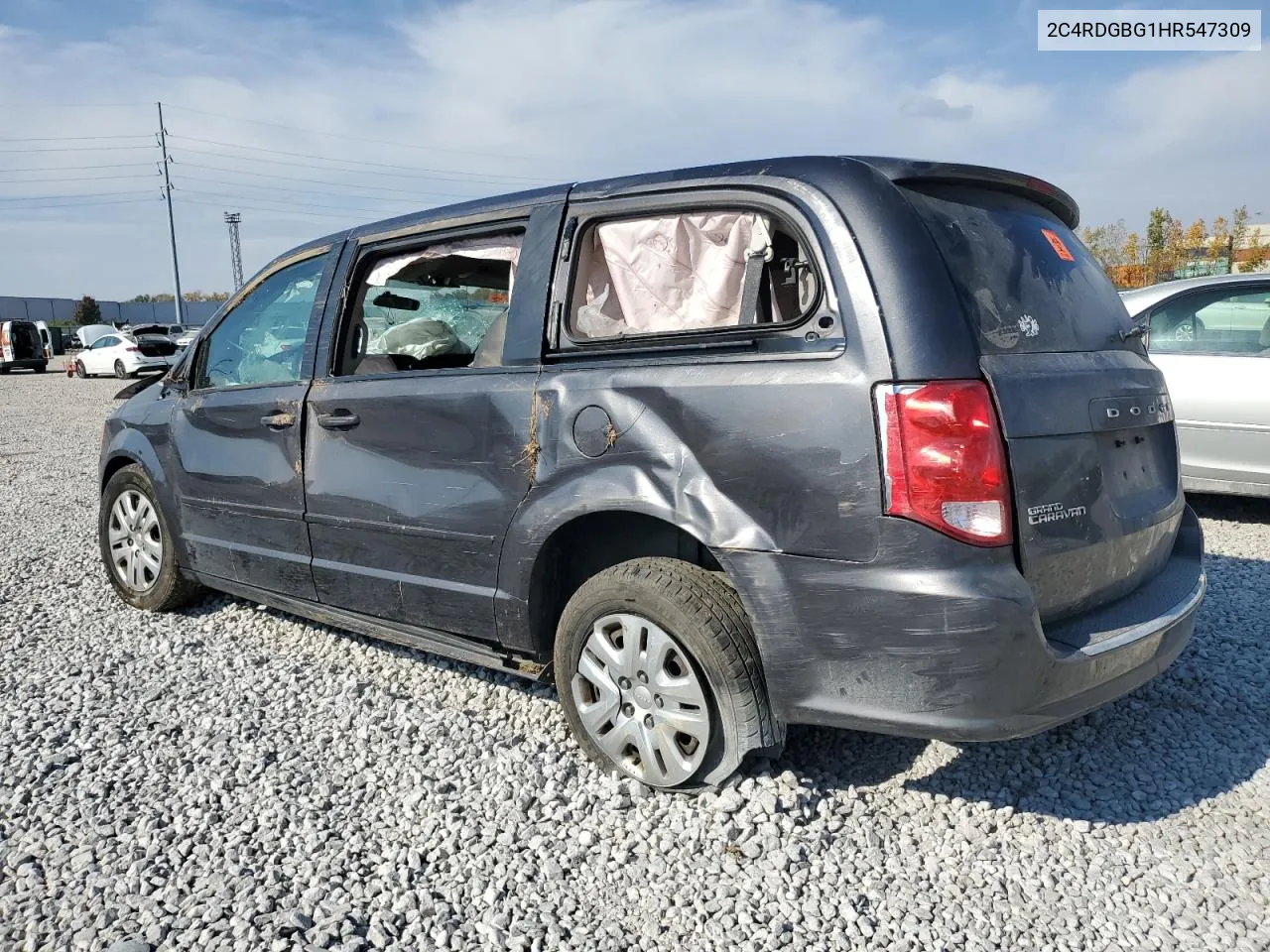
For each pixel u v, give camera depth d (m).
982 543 2.44
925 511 2.44
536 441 3.09
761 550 2.65
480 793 3.04
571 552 3.25
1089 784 3.07
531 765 3.18
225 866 2.66
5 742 3.46
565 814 2.89
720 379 2.73
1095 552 2.74
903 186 2.74
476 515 3.28
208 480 4.39
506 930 2.40
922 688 2.48
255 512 4.17
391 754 3.32
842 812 2.88
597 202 3.16
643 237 3.10
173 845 2.78
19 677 4.08
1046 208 3.29
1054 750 3.29
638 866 2.64
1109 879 2.59
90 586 5.48
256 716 3.65
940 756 3.23
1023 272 2.87
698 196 2.94
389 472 3.56
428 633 3.65
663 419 2.82
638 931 2.40
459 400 3.31
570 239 3.19
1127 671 2.72
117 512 5.09
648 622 2.88
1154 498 3.09
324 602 3.98
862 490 2.50
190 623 4.79
